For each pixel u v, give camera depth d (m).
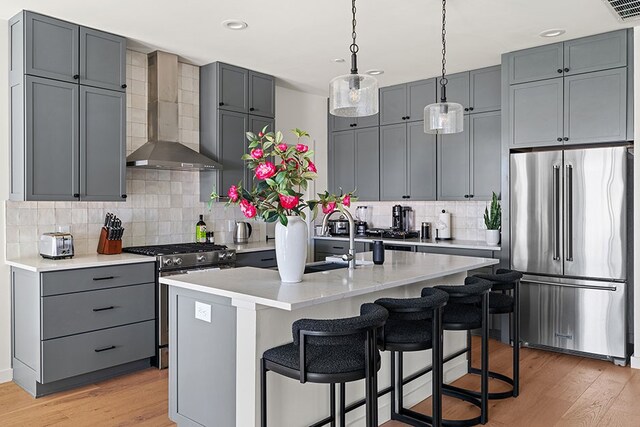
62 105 3.50
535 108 4.21
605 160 3.83
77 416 2.96
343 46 4.11
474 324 2.76
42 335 3.21
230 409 2.40
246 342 2.27
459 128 2.87
